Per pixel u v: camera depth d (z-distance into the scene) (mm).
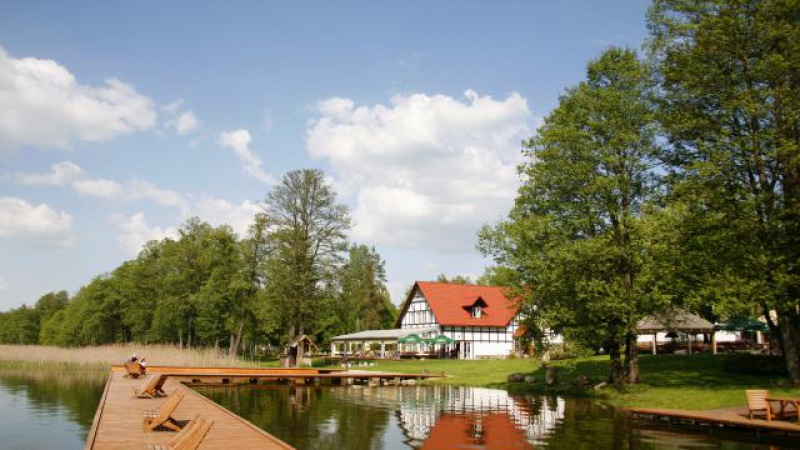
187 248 83625
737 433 21531
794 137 28141
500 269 36281
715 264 28859
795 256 28359
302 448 19047
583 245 31484
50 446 21344
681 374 35969
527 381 41938
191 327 87188
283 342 70125
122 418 19141
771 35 27641
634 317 30578
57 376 50688
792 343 29125
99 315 97625
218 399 34250
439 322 76938
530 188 35500
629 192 32844
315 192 64062
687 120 30297
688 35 31344
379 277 118125
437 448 18984
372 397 35531
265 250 71625
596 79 34438
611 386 34438
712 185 29766
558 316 32562
